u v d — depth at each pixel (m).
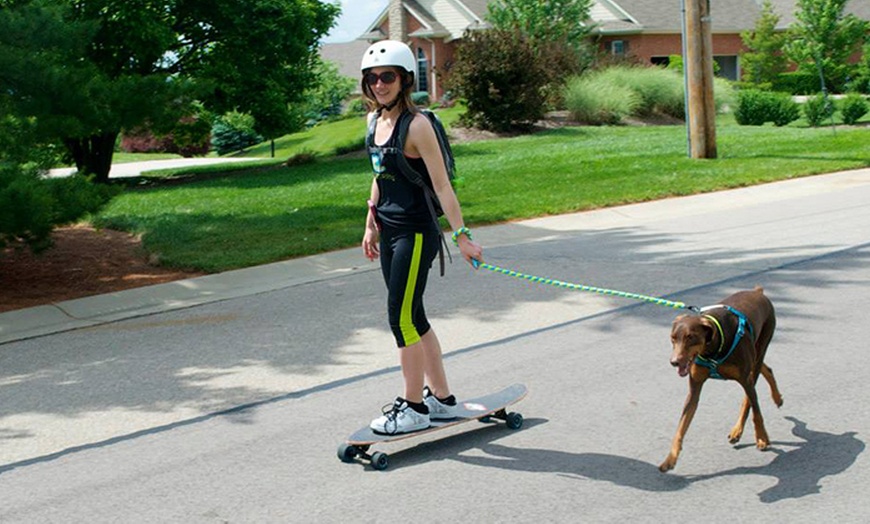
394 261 5.33
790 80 46.16
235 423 6.08
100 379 7.22
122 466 5.45
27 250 12.34
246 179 21.83
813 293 8.57
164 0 22.77
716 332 4.68
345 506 4.77
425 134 5.17
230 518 4.69
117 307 9.66
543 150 22.16
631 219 13.71
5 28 11.33
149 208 16.53
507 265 10.68
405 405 5.40
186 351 7.89
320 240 12.36
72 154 24.00
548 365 6.95
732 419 5.70
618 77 30.84
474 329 8.04
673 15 49.06
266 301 9.60
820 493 4.64
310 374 7.06
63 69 11.75
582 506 4.62
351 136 38.72
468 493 4.85
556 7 34.25
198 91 12.98
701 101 18.84
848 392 6.04
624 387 6.38
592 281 9.59
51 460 5.59
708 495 4.68
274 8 24.31
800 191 15.34
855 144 20.55
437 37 47.31
